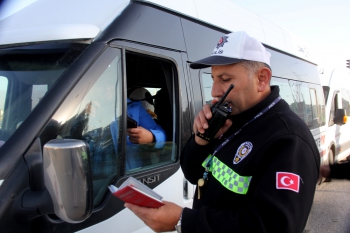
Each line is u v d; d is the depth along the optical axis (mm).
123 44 2119
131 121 2514
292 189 1166
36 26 2072
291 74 5086
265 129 1372
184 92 2668
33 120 1552
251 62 1480
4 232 1344
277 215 1137
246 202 1317
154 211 1336
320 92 6484
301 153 1252
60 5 2258
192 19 2914
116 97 2045
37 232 1545
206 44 3014
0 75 1867
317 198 6188
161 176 2416
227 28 3430
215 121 1502
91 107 1857
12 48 1927
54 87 1704
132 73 2965
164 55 2488
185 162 1809
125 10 2223
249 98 1501
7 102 1792
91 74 1867
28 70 1840
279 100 1511
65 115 1678
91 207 1310
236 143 1440
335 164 2160
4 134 1648
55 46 1883
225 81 1524
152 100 3039
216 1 3420
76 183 1245
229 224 1212
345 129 7926
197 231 1258
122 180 2078
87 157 1286
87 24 1999
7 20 2270
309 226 4762
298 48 5602
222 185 1403
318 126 6094
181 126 2609
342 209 5582
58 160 1226
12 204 1366
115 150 2047
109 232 1958
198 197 1614
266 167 1290
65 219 1282
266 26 4547
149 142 2469
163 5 2549
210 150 1702
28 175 1425
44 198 1363
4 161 1397
